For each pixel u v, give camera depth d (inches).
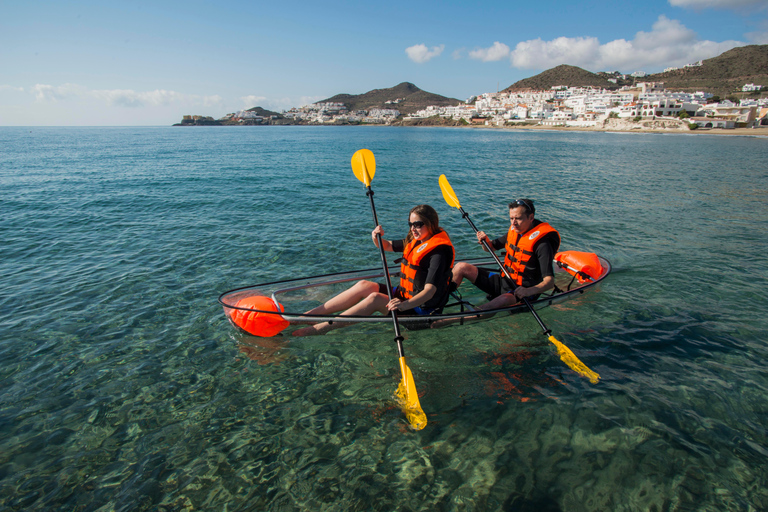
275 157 1006.4
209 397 121.4
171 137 2576.3
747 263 235.8
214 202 417.4
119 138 2365.9
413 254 145.9
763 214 373.1
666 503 86.1
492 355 141.8
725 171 728.3
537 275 164.4
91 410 116.0
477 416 112.5
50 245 269.4
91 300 187.0
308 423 110.5
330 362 137.8
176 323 165.9
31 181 553.0
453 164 868.0
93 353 144.3
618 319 166.6
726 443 101.9
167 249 261.7
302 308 163.5
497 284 171.8
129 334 157.2
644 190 519.2
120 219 341.7
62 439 105.4
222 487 91.4
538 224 161.9
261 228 316.2
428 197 466.6
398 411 114.8
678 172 715.4
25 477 94.0
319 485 91.7
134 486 91.7
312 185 545.0
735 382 125.9
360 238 291.3
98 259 242.7
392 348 145.6
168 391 124.1
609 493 88.5
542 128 4837.6
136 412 115.3
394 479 93.0
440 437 105.1
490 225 338.0
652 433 105.3
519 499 87.5
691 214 374.3
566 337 153.1
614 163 887.7
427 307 148.1
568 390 123.0
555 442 102.9
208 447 102.7
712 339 151.3
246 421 111.5
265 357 140.9
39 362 138.9
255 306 151.4
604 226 329.4
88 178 588.7
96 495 89.6
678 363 136.5
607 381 127.2
